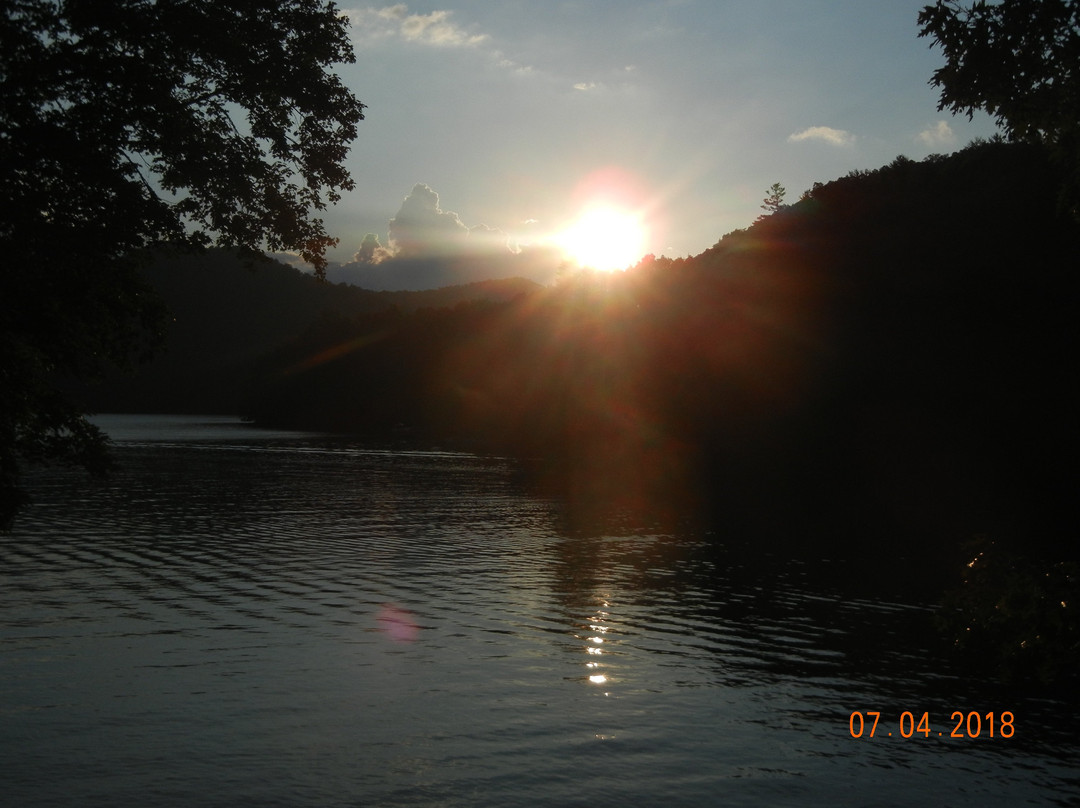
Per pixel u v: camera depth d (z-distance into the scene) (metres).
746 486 52.22
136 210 13.73
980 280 52.22
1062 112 9.79
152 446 86.69
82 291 14.62
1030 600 8.97
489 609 19.33
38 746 11.14
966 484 48.03
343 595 20.36
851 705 13.50
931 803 10.19
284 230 15.21
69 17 13.56
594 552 27.83
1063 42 9.52
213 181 14.58
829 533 33.28
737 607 20.20
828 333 57.34
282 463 66.62
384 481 52.94
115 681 13.73
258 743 11.39
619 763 11.09
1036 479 45.41
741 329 62.28
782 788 10.51
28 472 52.41
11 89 13.34
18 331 14.58
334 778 10.39
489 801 9.91
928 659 16.00
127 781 10.18
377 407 151.50
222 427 141.88
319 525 32.88
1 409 15.02
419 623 17.89
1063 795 10.46
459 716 12.55
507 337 136.12
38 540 28.08
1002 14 9.63
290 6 15.22
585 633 17.47
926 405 51.59
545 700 13.34
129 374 17.03
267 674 14.24
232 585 21.23
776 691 14.06
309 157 15.45
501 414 123.75
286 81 14.77
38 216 13.70
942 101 10.20
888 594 21.91
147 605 18.94
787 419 58.56
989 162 60.66
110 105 13.73
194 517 34.62
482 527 33.34
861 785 10.63
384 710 12.72
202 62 14.71
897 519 38.12
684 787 10.45
